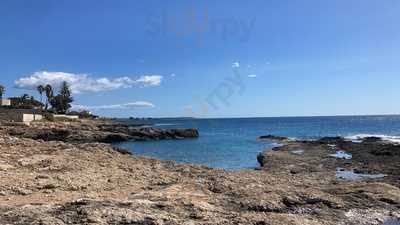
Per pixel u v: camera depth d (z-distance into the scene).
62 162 24.91
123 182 21.42
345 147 54.19
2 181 19.59
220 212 15.66
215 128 151.50
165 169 26.30
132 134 88.44
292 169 33.75
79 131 84.94
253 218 14.82
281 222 14.66
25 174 21.45
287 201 17.72
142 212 14.74
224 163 44.06
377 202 18.25
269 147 64.12
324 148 54.94
